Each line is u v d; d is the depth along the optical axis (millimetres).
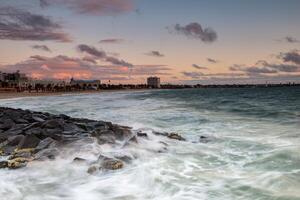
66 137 13062
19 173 9375
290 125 18469
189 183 8336
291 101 46250
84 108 39031
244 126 18719
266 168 9469
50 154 10578
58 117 21641
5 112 23969
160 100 57594
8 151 11461
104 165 9609
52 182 8703
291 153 10961
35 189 8234
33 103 56000
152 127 19203
